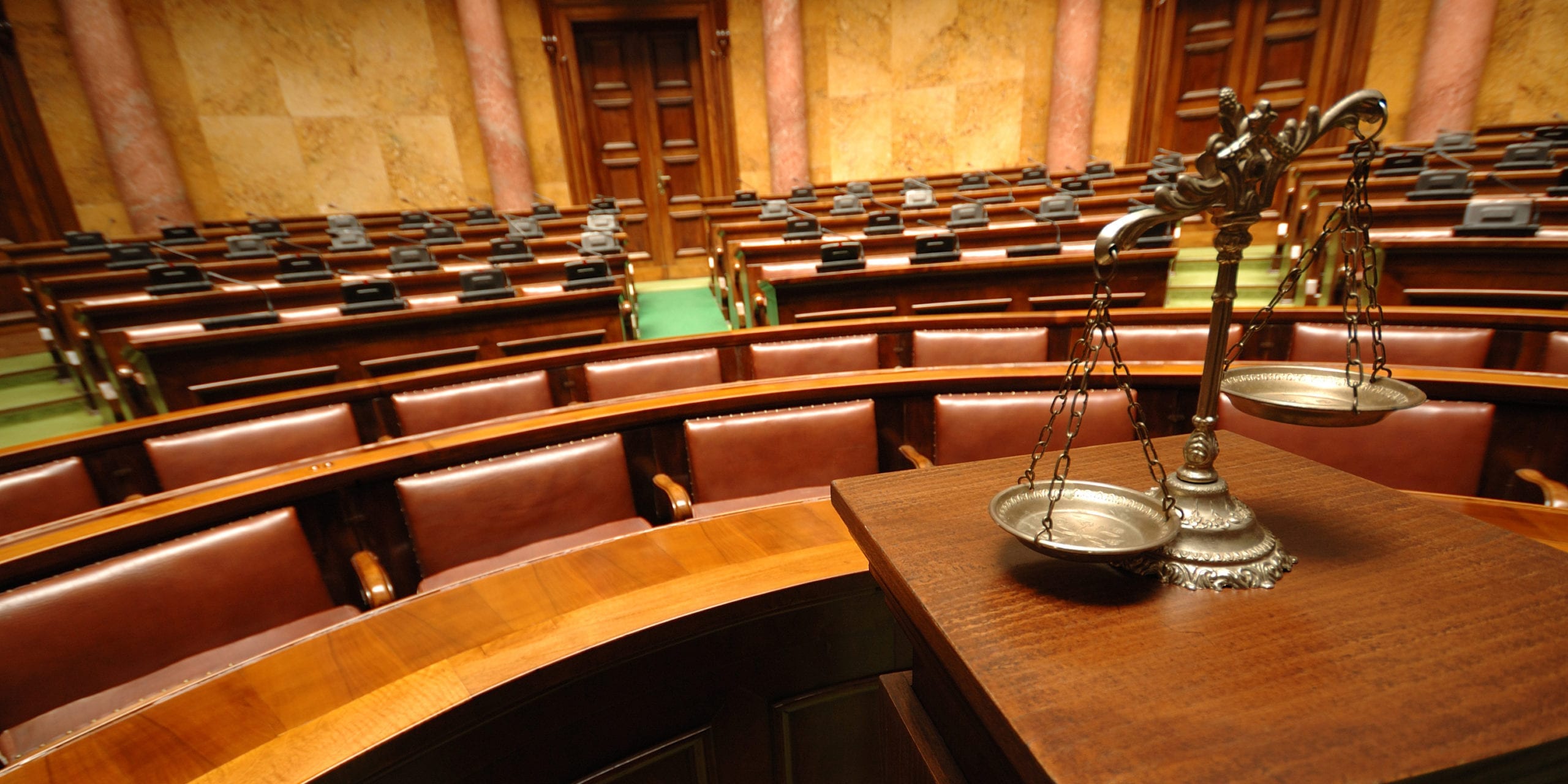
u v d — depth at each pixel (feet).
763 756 3.86
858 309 13.47
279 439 7.32
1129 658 1.79
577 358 9.52
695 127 30.22
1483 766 1.43
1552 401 5.63
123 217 24.12
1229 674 1.71
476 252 17.48
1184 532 2.17
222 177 25.46
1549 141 19.20
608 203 25.57
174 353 10.28
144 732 2.74
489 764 2.99
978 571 2.21
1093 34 27.30
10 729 3.79
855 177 31.19
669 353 9.79
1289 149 1.88
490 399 8.30
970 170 31.07
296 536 4.91
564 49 27.84
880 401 7.07
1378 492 2.67
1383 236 11.83
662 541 4.03
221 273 14.69
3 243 22.43
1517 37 23.99
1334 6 25.99
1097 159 29.60
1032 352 8.77
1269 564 2.10
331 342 11.25
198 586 4.46
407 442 5.99
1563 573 2.06
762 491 6.37
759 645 3.60
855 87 30.19
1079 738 1.53
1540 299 10.45
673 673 3.41
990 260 12.96
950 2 29.27
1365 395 2.35
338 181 27.02
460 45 27.50
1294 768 1.41
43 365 16.60
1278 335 8.77
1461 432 5.47
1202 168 1.94
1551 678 1.62
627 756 3.39
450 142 28.09
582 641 3.13
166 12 23.88
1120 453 3.14
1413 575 2.10
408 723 2.70
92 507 6.50
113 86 22.09
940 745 2.64
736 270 17.25
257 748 2.63
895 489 2.85
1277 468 2.94
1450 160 17.38
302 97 25.94
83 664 4.02
